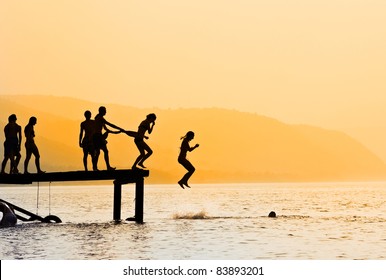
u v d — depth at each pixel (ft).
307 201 312.29
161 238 124.67
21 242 118.42
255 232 136.77
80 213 207.62
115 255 104.37
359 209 234.79
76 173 139.54
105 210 226.99
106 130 140.05
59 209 238.89
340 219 176.55
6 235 128.26
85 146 139.33
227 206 257.75
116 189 155.53
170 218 174.70
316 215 195.83
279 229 144.05
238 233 134.41
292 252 109.70
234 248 113.09
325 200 325.42
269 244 118.32
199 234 131.75
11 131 138.92
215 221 164.25
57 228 141.79
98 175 140.56
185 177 143.84
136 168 145.07
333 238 127.85
